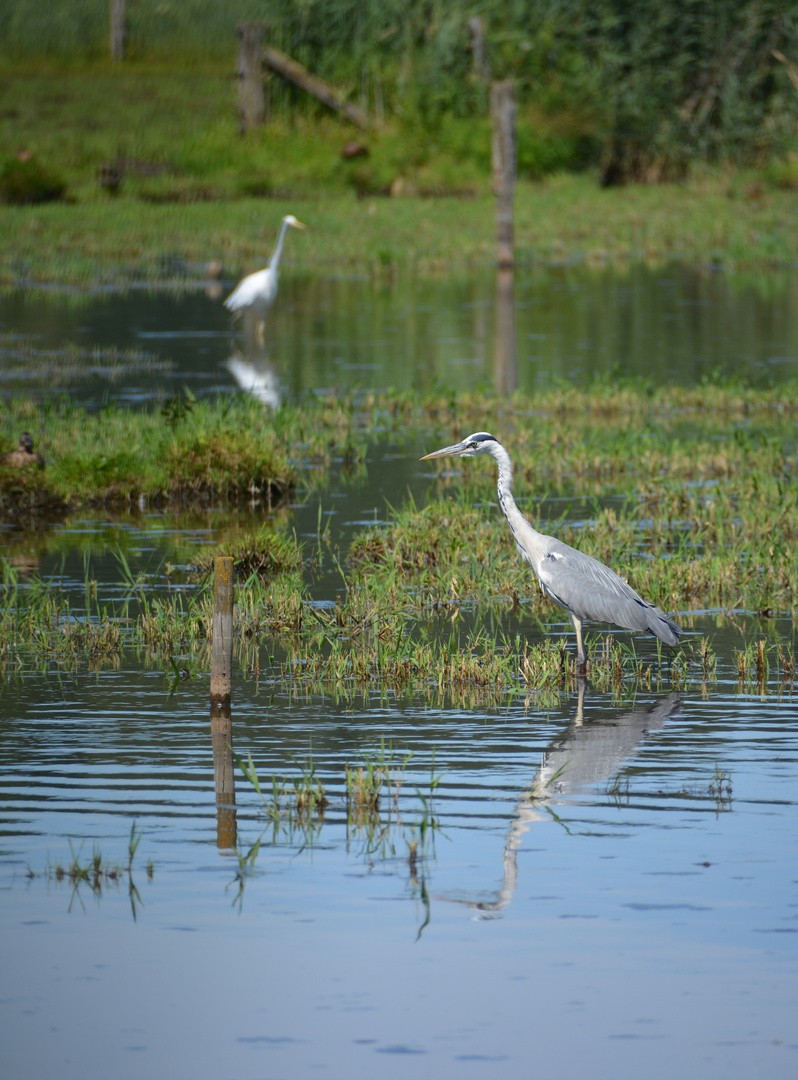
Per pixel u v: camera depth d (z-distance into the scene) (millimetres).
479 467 20516
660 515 17281
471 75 57031
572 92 57188
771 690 11344
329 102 58594
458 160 56250
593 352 30219
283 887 7848
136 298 37594
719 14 55625
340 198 53906
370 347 30906
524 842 8375
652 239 49031
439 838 8453
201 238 46688
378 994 6723
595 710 10906
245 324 33938
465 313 36125
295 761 9789
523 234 49062
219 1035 6375
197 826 8703
